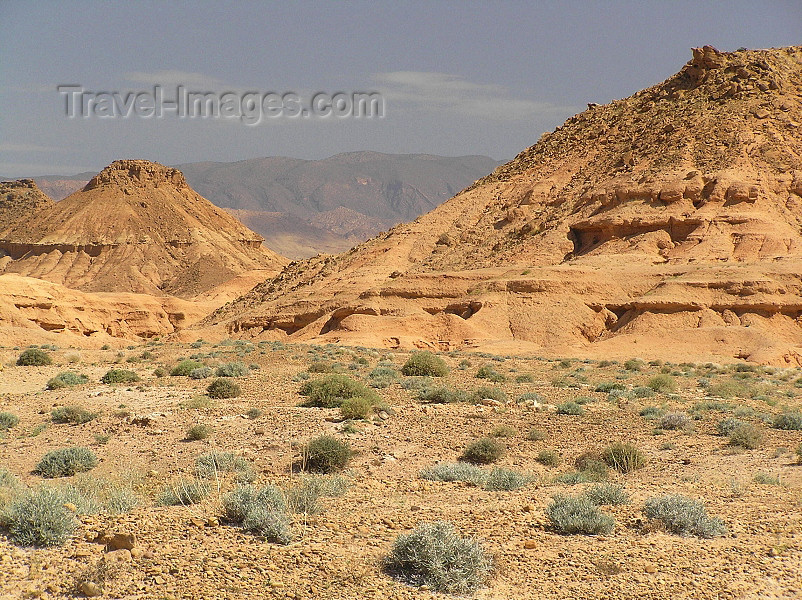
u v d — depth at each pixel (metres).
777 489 37.41
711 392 84.12
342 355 119.00
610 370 117.00
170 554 25.14
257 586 23.48
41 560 24.34
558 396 76.00
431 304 189.25
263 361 106.62
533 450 49.81
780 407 72.56
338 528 28.50
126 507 31.12
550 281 181.75
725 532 29.66
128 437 51.31
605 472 43.00
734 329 158.50
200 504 30.89
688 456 47.62
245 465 42.84
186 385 74.25
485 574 24.83
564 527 29.47
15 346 150.25
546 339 170.75
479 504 33.38
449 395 67.50
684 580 24.98
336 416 57.56
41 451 48.66
